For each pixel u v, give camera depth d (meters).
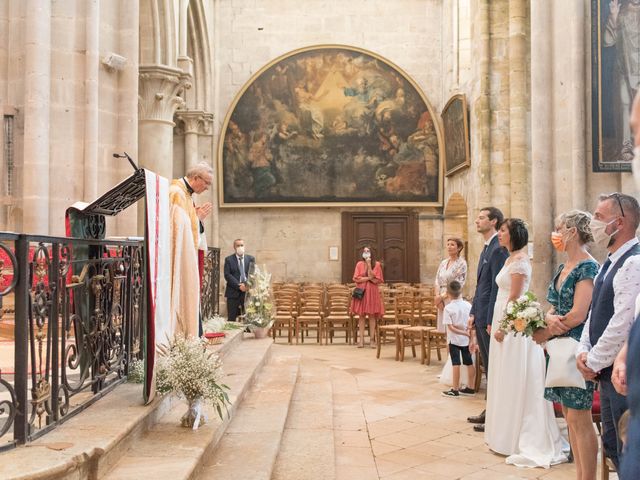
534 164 9.59
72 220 4.98
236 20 22.38
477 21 15.95
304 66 21.55
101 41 9.73
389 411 7.95
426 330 11.81
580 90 8.96
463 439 6.68
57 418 4.08
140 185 5.37
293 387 8.26
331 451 5.91
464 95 17.14
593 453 4.55
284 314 15.30
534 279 9.50
